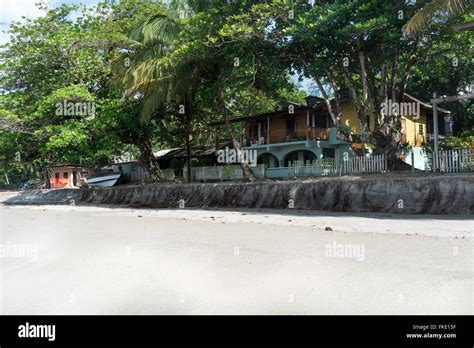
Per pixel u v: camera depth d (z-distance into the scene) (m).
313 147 30.53
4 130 29.70
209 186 24.81
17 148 32.94
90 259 8.00
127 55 27.08
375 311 4.90
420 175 17.97
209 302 5.37
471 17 21.11
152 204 27.17
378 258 7.36
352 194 17.42
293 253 8.03
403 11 19.31
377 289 5.59
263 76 24.64
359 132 29.34
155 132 32.91
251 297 5.48
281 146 32.31
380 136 22.70
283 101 31.28
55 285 6.31
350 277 6.16
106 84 29.70
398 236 10.00
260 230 11.93
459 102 35.16
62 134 26.61
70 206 28.38
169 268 7.09
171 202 26.28
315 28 19.36
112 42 28.17
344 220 13.99
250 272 6.64
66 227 13.84
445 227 11.28
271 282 6.07
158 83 25.06
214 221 15.14
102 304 5.46
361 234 10.53
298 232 11.25
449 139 26.08
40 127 29.72
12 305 5.54
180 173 37.19
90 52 29.30
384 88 22.66
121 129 30.52
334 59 23.14
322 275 6.32
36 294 5.93
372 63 22.98
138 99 29.44
